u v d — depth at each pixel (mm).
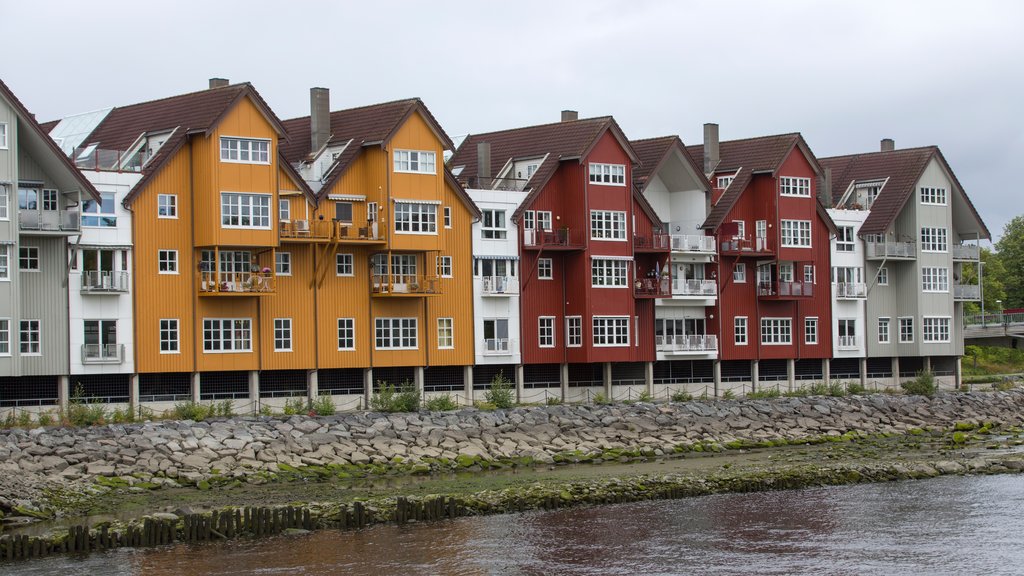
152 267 73938
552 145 90688
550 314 89125
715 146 101438
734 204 97000
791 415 91875
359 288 81312
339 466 68750
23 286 70125
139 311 73500
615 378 94000
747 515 57500
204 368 75438
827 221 102625
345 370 82812
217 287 74875
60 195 71438
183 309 74812
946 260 109188
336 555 49406
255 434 70250
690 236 94375
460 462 71312
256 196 75312
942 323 108688
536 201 88625
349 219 80750
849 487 64938
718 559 49750
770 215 98438
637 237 91625
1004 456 74250
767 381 101500
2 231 68188
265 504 57875
